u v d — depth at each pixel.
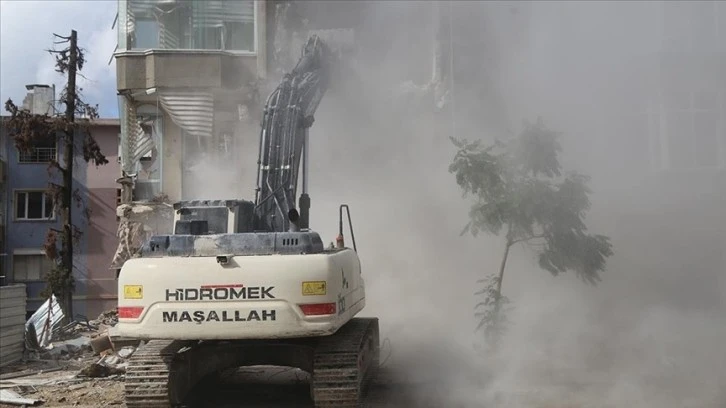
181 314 7.49
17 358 13.92
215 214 8.42
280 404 8.94
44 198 38.91
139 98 17.52
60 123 25.50
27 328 15.02
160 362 7.95
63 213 25.67
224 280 7.51
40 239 38.69
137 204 16.94
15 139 26.09
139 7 17.97
